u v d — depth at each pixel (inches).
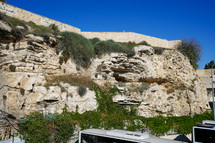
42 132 398.9
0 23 669.3
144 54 1030.4
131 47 1077.8
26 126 411.5
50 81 692.1
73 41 894.4
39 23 994.1
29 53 698.8
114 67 943.7
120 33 1282.0
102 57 985.5
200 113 1109.7
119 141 346.3
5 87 595.8
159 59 1127.0
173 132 697.0
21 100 597.9
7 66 654.5
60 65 813.2
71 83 730.2
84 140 382.3
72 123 486.0
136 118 650.8
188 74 1184.2
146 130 637.3
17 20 787.4
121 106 832.3
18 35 711.7
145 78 988.6
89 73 918.4
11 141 407.2
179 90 1056.2
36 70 701.9
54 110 622.5
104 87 848.9
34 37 730.2
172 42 1454.2
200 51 1483.8
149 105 896.9
